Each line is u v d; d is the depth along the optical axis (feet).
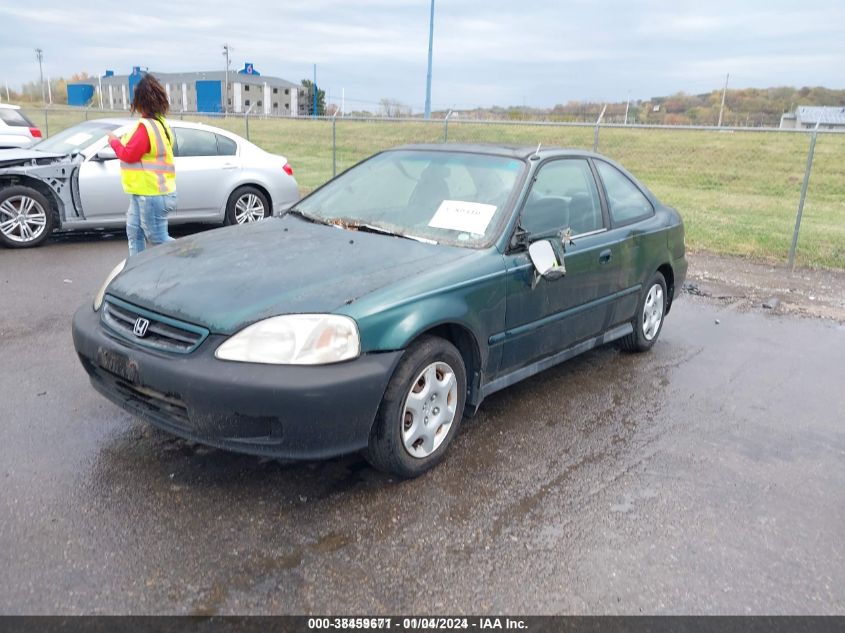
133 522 9.82
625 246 15.83
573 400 14.89
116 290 11.41
